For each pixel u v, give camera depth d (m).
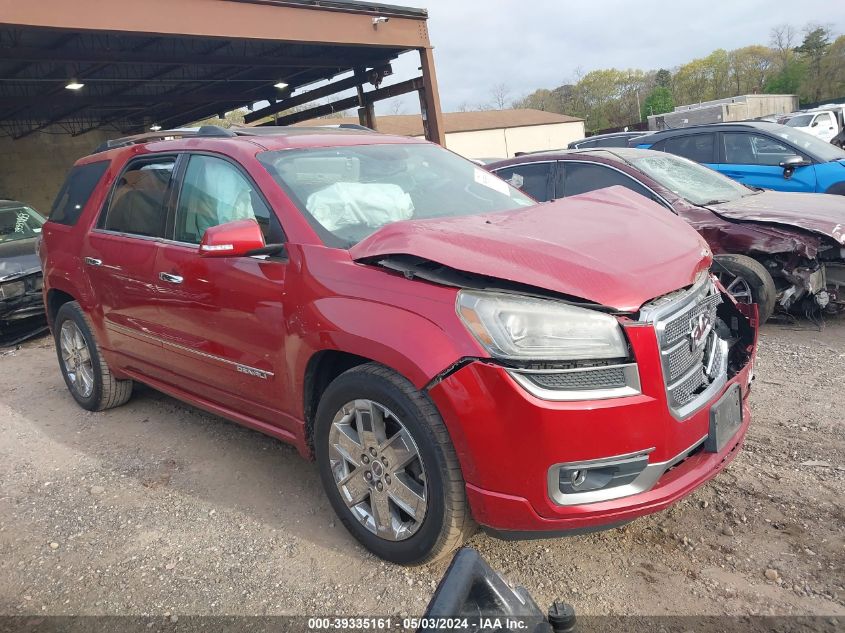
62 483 3.79
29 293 7.16
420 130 50.38
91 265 4.39
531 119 59.28
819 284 5.68
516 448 2.31
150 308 3.89
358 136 3.96
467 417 2.34
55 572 2.94
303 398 3.01
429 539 2.58
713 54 88.44
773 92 78.81
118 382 4.75
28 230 8.46
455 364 2.35
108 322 4.39
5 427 4.75
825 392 4.38
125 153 4.41
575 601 2.55
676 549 2.83
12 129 21.38
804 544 2.80
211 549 3.04
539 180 6.93
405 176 3.67
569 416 2.27
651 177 6.26
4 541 3.22
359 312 2.65
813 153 8.27
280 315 3.01
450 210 3.51
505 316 2.33
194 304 3.52
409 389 2.52
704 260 2.88
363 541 2.88
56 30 8.84
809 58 76.56
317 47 14.34
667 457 2.45
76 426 4.66
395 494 2.67
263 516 3.29
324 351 2.84
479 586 1.36
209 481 3.71
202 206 3.61
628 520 2.44
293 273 2.96
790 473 3.38
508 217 3.07
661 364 2.41
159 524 3.28
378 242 2.76
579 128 60.41
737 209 5.80
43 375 6.04
